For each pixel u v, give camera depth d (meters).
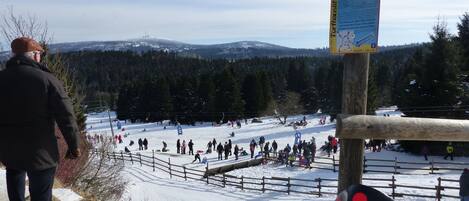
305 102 83.44
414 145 29.38
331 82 77.25
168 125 71.19
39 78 3.28
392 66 120.00
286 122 62.53
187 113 77.25
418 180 20.33
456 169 22.61
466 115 32.56
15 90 3.23
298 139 32.53
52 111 3.33
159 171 27.47
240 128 57.75
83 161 9.97
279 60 144.25
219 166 28.56
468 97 32.91
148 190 19.30
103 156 11.60
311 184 21.41
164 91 79.75
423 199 16.50
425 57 34.00
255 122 65.69
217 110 74.81
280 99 86.62
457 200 16.02
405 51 144.38
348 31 3.07
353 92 3.23
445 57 32.66
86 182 9.99
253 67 130.88
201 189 21.16
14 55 3.39
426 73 33.16
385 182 19.88
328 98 78.44
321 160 28.09
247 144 42.69
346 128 3.16
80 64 141.12
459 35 39.75
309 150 26.17
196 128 62.53
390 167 24.28
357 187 2.11
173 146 44.06
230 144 33.78
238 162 29.59
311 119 65.81
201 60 158.38
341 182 3.38
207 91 76.31
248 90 78.38
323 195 18.91
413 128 3.18
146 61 158.75
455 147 28.67
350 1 3.04
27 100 3.23
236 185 21.97
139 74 141.88
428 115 33.16
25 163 3.28
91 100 100.25
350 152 3.34
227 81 74.44
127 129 65.38
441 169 22.75
